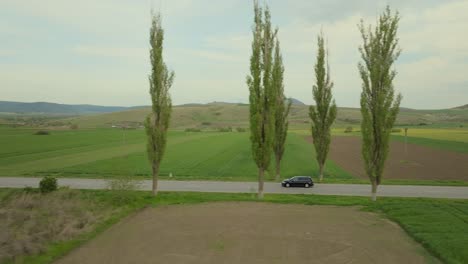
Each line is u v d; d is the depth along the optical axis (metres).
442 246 22.25
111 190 37.53
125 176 37.47
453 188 42.59
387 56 34.19
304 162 69.56
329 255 21.62
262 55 35.75
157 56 37.00
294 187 43.50
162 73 37.44
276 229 26.66
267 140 35.84
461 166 62.16
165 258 21.20
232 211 31.84
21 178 49.06
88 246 23.34
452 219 28.08
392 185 44.69
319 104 47.75
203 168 60.41
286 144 110.12
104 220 28.94
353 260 20.86
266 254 21.80
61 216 29.48
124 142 111.06
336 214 30.86
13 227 26.78
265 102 35.97
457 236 24.09
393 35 34.03
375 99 34.59
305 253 21.95
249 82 35.94
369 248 22.80
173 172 55.97
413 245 23.31
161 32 37.03
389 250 22.45
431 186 44.03
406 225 26.77
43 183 37.78
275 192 40.41
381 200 35.31
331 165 65.19
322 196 37.47
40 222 28.00
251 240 24.30
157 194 38.19
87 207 32.72
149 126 37.53
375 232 26.00
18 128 171.00
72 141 113.38
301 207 33.28
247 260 20.86
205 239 24.50
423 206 32.16
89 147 96.31
